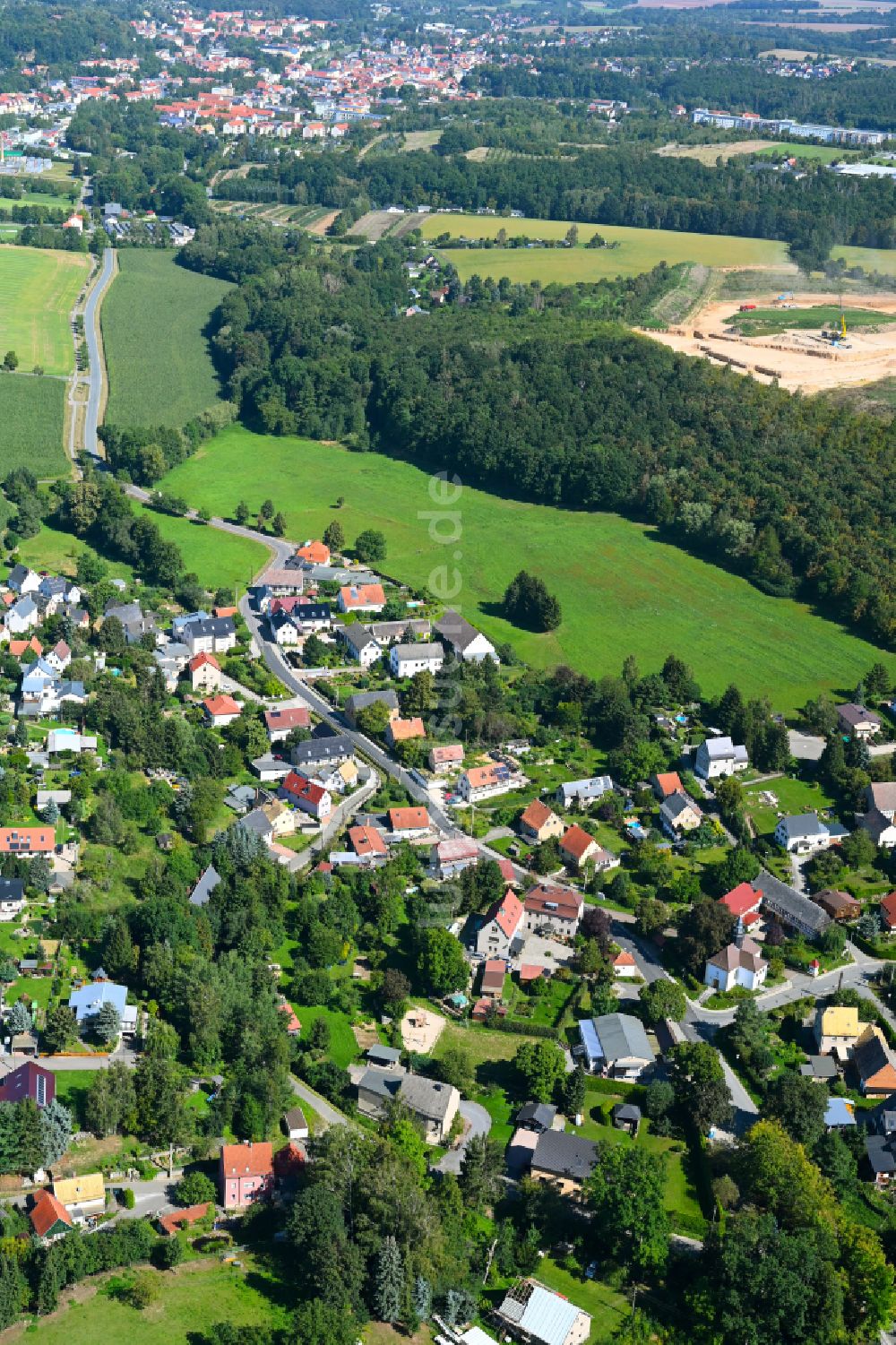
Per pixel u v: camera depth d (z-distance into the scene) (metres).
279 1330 194.38
